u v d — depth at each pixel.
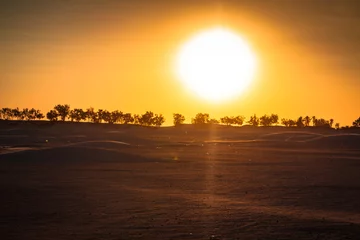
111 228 22.05
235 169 52.81
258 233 21.05
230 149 97.94
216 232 21.22
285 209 27.05
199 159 68.12
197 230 21.62
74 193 33.34
